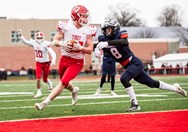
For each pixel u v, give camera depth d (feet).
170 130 27.78
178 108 41.68
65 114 38.06
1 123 31.73
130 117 34.27
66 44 36.27
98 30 282.77
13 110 42.24
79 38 37.19
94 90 79.15
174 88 44.32
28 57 296.51
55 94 36.88
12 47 294.05
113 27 39.78
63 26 37.17
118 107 44.27
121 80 40.73
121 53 40.57
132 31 386.93
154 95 60.59
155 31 391.65
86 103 49.65
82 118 34.14
